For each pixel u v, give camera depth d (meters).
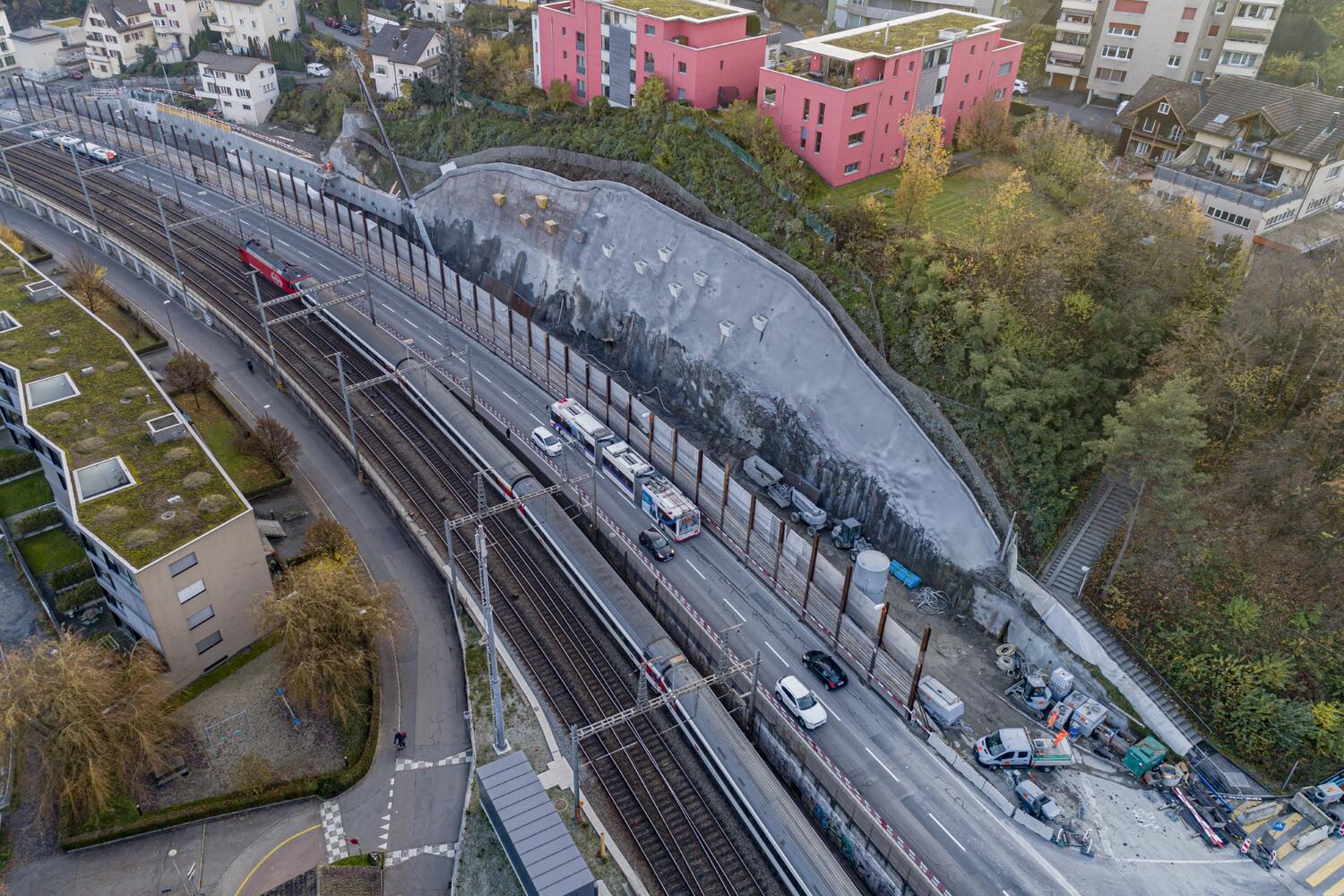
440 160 106.25
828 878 43.50
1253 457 55.34
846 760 50.34
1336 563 52.59
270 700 55.28
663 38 90.31
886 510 63.91
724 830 48.28
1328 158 72.06
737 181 81.69
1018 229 66.62
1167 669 53.22
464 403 79.38
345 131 117.25
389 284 98.25
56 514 67.56
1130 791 49.31
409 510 68.38
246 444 73.62
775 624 58.91
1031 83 104.50
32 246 108.38
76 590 60.12
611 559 65.69
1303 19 96.94
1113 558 57.56
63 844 46.53
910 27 88.12
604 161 91.00
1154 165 83.50
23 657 50.28
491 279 96.31
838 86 77.94
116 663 52.41
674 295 79.31
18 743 47.00
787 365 71.19
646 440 73.38
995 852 45.91
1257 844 46.09
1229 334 57.16
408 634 60.19
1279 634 52.28
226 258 103.31
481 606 59.22
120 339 72.69
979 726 52.75
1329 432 53.62
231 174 121.69
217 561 54.44
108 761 46.72
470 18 128.38
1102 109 99.19
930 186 68.75
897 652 53.44
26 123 138.62
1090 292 65.06
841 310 69.81
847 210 73.44
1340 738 48.66
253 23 138.50
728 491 64.88
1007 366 61.97
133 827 47.47
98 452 59.97
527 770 46.69
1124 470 54.44
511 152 99.06
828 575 58.19
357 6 146.00
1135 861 45.69
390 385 82.56
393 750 52.88
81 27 159.00
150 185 119.88
